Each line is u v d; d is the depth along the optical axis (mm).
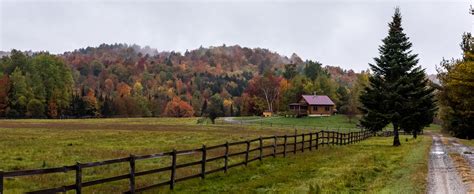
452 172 18656
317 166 20516
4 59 165250
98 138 43312
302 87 144375
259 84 161500
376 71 43375
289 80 170750
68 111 144625
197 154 26656
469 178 16703
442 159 25141
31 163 20844
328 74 182125
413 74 42406
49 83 146625
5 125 77875
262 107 153000
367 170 18797
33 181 15195
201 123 96812
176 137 46688
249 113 156125
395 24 42906
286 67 185375
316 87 143125
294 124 98625
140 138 44250
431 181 15883
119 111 156125
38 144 33844
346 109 112000
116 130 62188
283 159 23250
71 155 24953
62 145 33062
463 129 56656
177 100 178750
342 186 14484
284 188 14125
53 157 23766
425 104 42281
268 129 75875
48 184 14664
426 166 20875
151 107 175125
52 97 141875
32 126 74750
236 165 18641
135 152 27422
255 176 16938
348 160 23609
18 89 135250
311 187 13188
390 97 40938
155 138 44500
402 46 42344
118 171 18141
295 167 19844
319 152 28844
